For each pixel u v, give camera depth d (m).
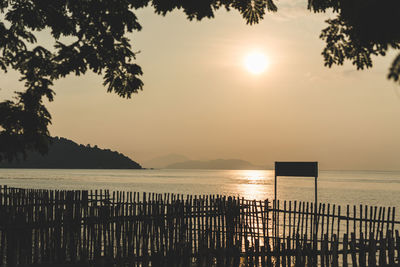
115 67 16.31
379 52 11.12
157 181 153.50
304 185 134.88
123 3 15.00
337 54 12.41
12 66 16.80
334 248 10.89
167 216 14.95
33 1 15.58
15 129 15.71
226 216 16.41
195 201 15.88
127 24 15.02
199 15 12.67
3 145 15.34
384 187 120.31
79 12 15.77
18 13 15.67
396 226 35.19
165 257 10.42
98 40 15.37
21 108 15.88
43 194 17.47
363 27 8.29
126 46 16.17
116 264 10.60
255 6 13.45
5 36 16.69
